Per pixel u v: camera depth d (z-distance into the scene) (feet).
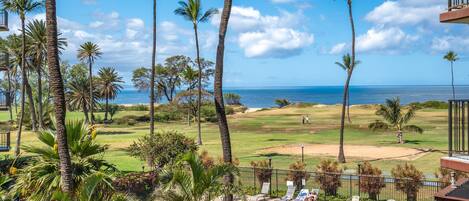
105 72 330.34
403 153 137.90
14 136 209.67
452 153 38.68
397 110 168.66
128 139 194.59
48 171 48.29
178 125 278.05
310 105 384.47
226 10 71.72
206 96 296.92
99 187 46.39
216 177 43.34
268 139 185.98
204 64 445.78
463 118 37.93
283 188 91.09
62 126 46.11
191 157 41.22
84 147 49.90
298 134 205.67
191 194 42.04
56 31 46.39
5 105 109.09
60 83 46.26
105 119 318.86
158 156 90.07
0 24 106.42
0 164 74.95
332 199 82.58
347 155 135.85
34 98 258.37
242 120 290.35
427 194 82.69
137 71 447.83
